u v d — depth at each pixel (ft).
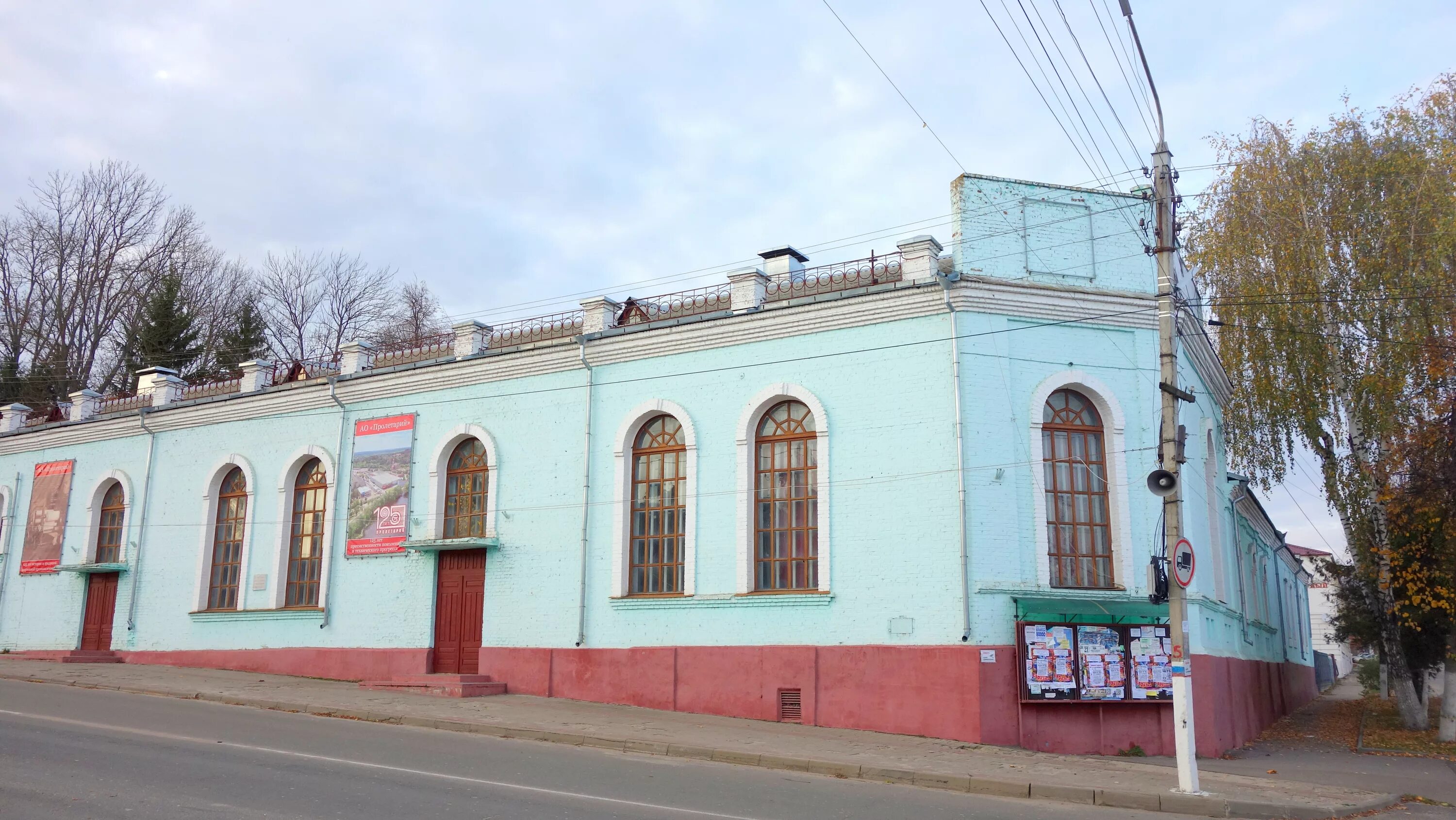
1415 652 74.49
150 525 85.15
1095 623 52.34
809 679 55.57
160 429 86.74
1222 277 83.92
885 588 54.80
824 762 43.14
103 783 33.01
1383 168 76.23
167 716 51.13
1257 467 83.82
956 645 52.19
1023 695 50.78
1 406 118.93
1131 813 36.63
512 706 58.23
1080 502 55.77
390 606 70.95
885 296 56.85
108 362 133.39
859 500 56.49
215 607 80.33
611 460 64.75
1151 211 58.70
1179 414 58.44
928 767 42.65
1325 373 77.30
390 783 34.42
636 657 61.05
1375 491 70.03
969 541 53.11
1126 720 51.93
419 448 72.38
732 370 61.72
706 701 58.23
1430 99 78.59
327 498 75.97
